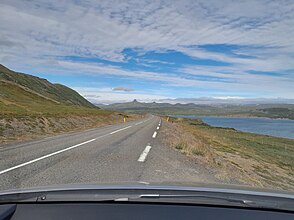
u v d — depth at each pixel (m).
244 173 9.36
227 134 52.06
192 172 7.30
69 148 10.74
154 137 16.58
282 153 28.91
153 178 6.24
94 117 42.97
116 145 12.13
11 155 8.87
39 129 19.61
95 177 6.09
